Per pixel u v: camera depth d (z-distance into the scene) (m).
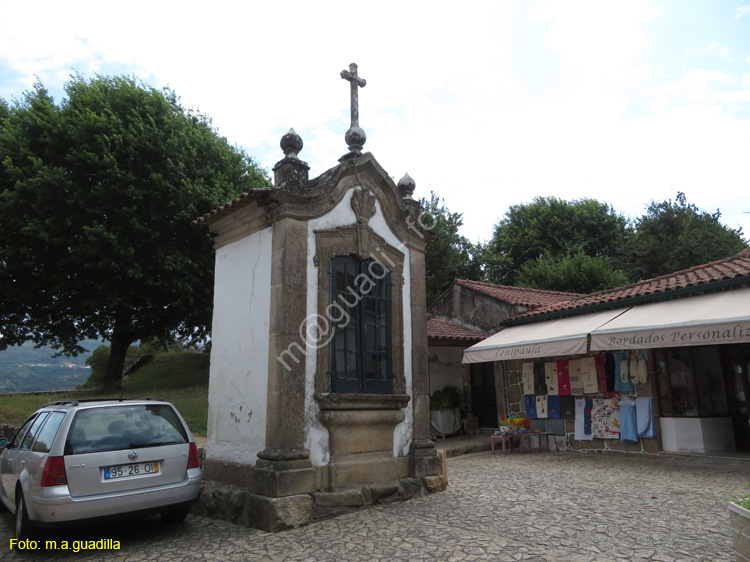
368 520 6.09
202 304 18.72
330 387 6.68
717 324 8.16
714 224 27.22
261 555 4.95
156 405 6.16
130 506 5.38
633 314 10.34
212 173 18.31
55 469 5.11
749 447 10.34
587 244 30.25
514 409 13.89
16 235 15.39
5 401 15.98
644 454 10.87
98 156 16.08
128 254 15.72
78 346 19.66
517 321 13.64
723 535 5.22
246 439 6.73
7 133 16.02
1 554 5.36
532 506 6.69
